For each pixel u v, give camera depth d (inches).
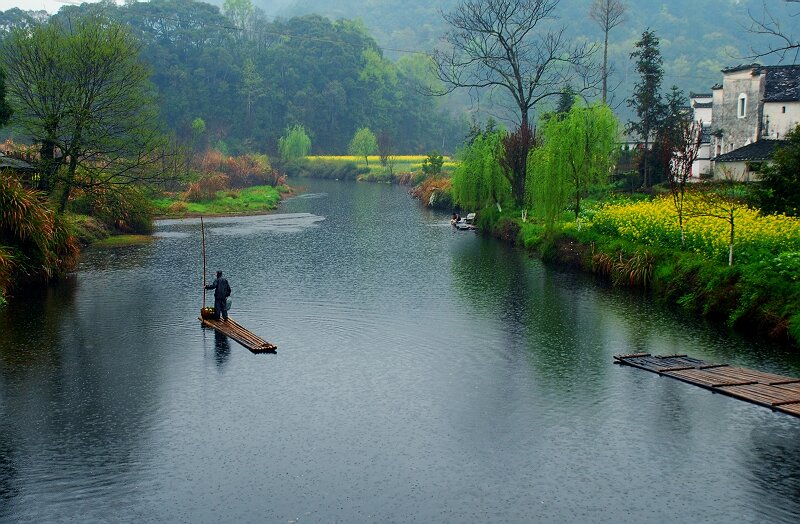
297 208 3216.0
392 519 571.8
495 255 1843.0
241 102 6855.3
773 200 1466.5
